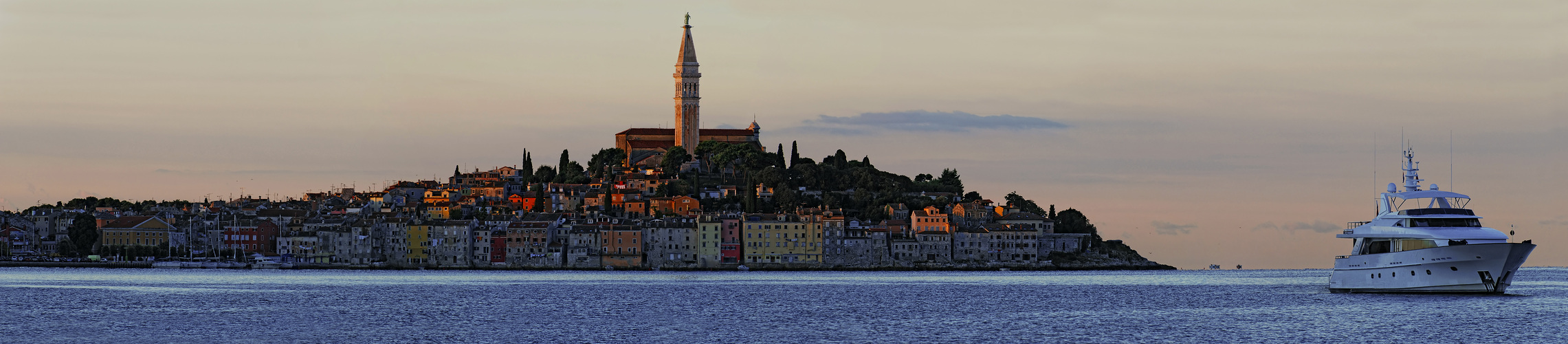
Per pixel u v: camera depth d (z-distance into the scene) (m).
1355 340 175.50
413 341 180.50
